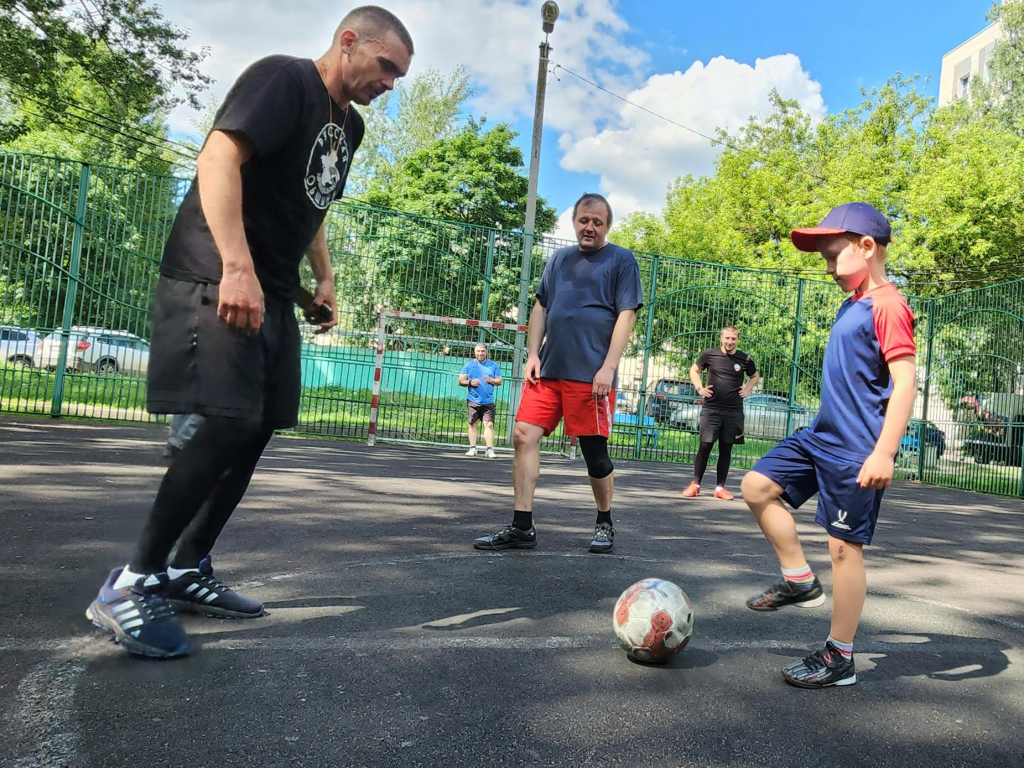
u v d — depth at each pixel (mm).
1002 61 32844
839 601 2582
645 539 5234
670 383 13461
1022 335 12078
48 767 1681
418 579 3590
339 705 2117
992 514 9047
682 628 2607
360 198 34969
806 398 13812
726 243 27906
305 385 11953
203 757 1773
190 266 2404
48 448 7301
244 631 2693
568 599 3422
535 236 12500
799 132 32812
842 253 2703
